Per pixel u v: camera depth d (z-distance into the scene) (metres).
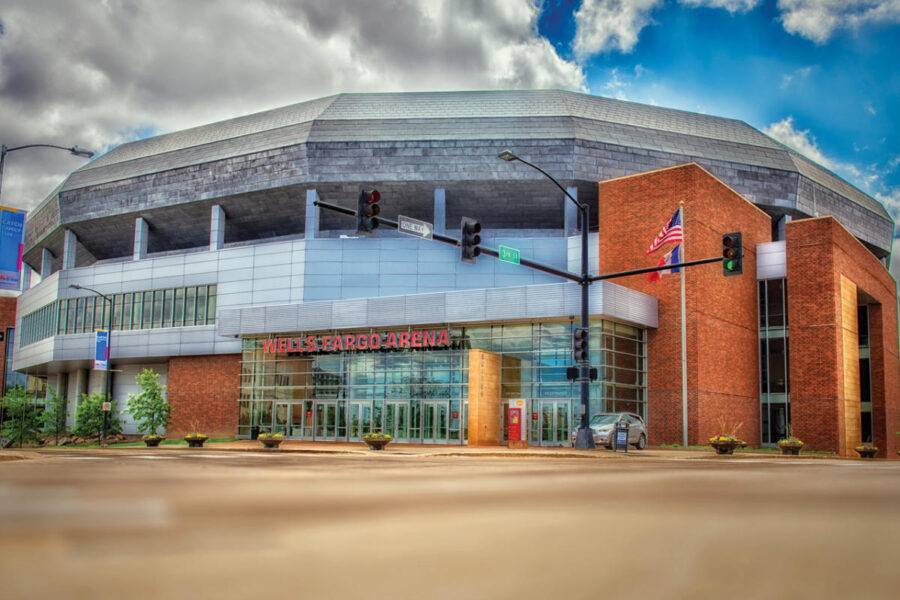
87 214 67.06
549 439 40.53
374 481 11.40
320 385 49.00
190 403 59.22
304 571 3.79
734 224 47.91
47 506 7.24
